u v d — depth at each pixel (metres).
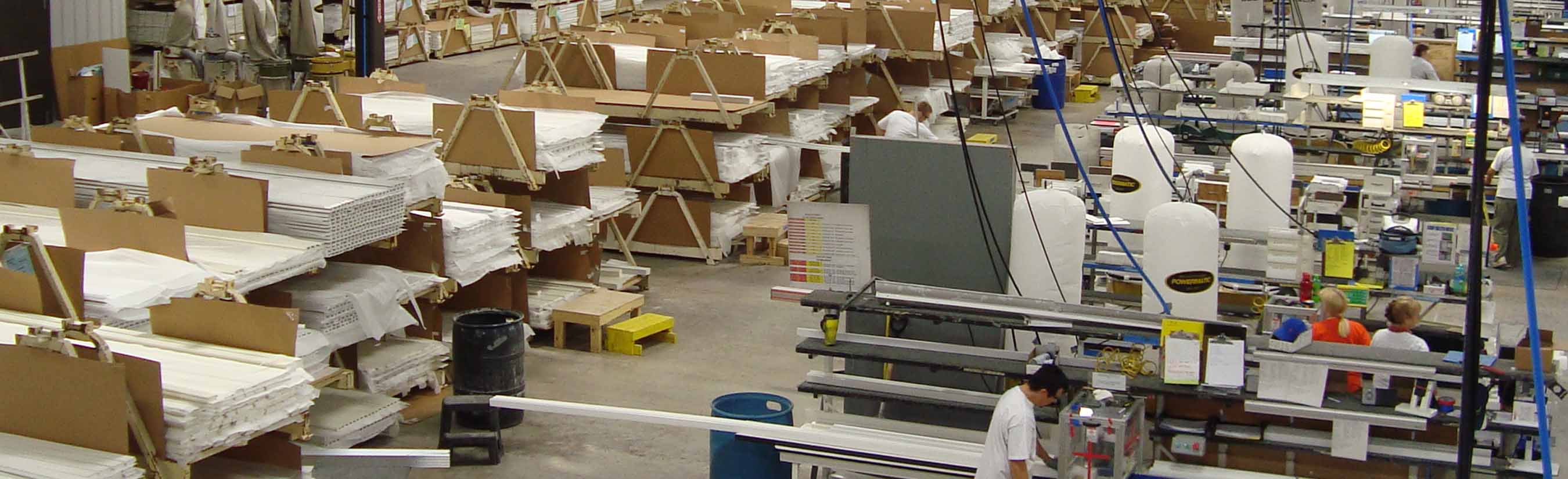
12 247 7.51
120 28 18.11
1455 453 7.15
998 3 21.98
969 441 8.00
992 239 8.73
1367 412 7.02
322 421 8.61
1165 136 10.78
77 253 7.42
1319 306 8.56
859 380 8.10
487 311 9.74
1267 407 7.06
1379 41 14.76
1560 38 16.97
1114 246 10.36
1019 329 7.88
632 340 11.13
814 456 7.82
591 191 12.52
